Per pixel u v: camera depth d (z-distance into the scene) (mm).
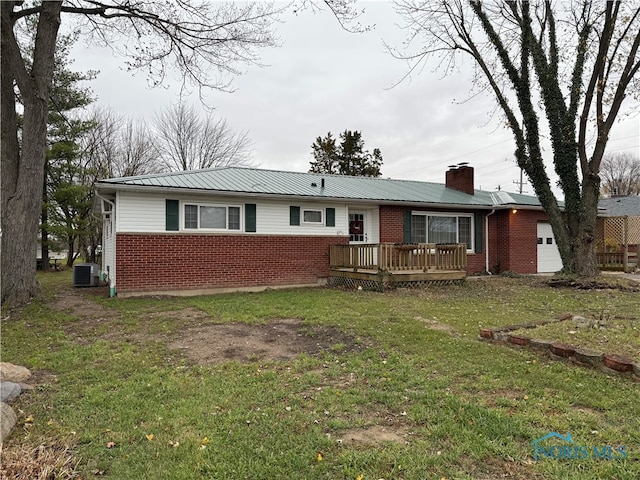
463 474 2467
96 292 11648
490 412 3291
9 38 8617
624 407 3357
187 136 29906
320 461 2648
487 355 4898
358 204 13812
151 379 4242
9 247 8898
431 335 5875
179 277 10891
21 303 8797
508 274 15320
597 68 12258
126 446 2873
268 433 3043
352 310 7984
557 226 13430
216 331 6395
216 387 3988
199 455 2729
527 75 13570
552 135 13539
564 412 3314
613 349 4652
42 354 5227
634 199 25484
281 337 5988
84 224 22156
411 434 3014
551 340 5051
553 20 13234
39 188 9289
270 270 12266
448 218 15680
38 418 3330
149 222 10578
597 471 2451
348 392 3836
